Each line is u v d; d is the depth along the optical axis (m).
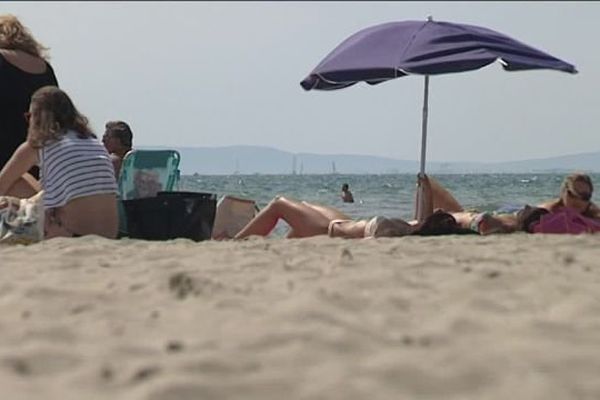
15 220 25.31
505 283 16.73
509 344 12.20
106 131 30.19
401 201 87.06
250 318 13.37
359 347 11.84
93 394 10.16
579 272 18.16
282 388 10.22
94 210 25.36
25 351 11.77
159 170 29.61
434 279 17.02
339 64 29.98
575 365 11.27
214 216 28.00
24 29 28.33
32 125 25.50
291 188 147.88
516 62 28.45
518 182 148.88
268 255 20.58
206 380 10.40
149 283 16.36
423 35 29.67
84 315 13.93
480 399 10.05
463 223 28.30
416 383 10.50
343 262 19.11
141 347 11.88
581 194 28.11
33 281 17.06
